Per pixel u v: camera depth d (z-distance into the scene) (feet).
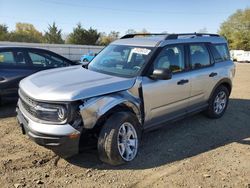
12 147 16.05
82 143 13.84
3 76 22.86
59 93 13.12
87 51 124.98
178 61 18.24
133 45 17.85
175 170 14.23
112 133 13.75
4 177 13.03
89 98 13.37
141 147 16.74
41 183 12.67
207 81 20.34
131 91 15.08
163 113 17.22
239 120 22.59
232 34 252.83
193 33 21.26
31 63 24.44
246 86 40.14
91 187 12.51
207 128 20.33
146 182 13.07
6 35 185.16
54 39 201.16
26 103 14.10
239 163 15.26
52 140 12.93
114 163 14.15
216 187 12.88
